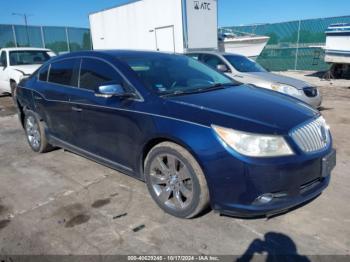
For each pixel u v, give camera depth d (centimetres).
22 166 457
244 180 250
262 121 264
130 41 1574
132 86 331
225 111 279
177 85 350
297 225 286
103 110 349
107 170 429
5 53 1029
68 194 363
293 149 255
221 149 254
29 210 331
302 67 2125
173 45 1342
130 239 275
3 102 1055
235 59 788
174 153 287
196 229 285
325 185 291
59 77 438
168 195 306
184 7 1259
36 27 2486
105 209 326
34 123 500
